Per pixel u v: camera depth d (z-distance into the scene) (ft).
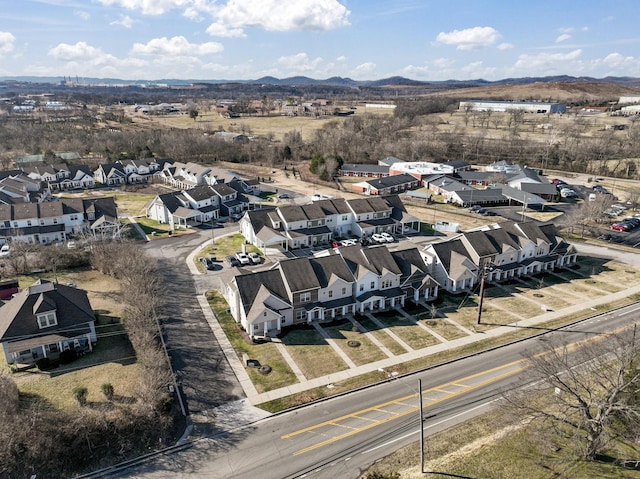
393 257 213.46
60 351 161.89
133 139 576.61
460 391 145.79
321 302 190.90
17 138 565.94
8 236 268.41
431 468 113.09
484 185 431.84
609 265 252.83
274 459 118.73
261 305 176.04
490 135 624.18
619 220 325.21
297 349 168.45
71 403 136.26
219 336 175.63
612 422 125.49
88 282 219.82
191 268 240.73
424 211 354.74
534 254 245.65
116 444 122.52
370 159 531.91
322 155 512.22
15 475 112.47
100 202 307.78
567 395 136.36
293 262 191.93
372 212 302.45
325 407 138.62
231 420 132.67
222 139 573.33
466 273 216.95
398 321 190.19
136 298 175.83
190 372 153.17
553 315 195.83
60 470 115.03
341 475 113.19
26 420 119.34
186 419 132.57
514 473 110.52
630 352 120.47
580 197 391.45
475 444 122.01
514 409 125.49
